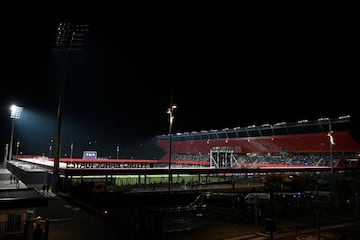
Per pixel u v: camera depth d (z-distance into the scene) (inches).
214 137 5049.2
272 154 4586.6
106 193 1433.3
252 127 4443.9
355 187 1456.7
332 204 1419.8
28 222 880.3
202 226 1095.0
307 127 3828.7
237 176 2861.7
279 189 1609.3
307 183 1620.3
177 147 5994.1
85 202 1411.2
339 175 1553.9
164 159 6392.7
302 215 1299.2
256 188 1863.9
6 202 850.1
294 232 1037.8
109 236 909.2
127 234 936.3
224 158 3720.5
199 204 1514.5
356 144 3518.7
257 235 989.8
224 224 1130.0
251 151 4835.1
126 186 1889.8
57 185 1700.3
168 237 948.0
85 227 1000.2
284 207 1391.5
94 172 2117.4
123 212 1203.9
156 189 1923.0
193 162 4658.0
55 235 904.9
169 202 1616.6
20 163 3432.6
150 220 987.9
